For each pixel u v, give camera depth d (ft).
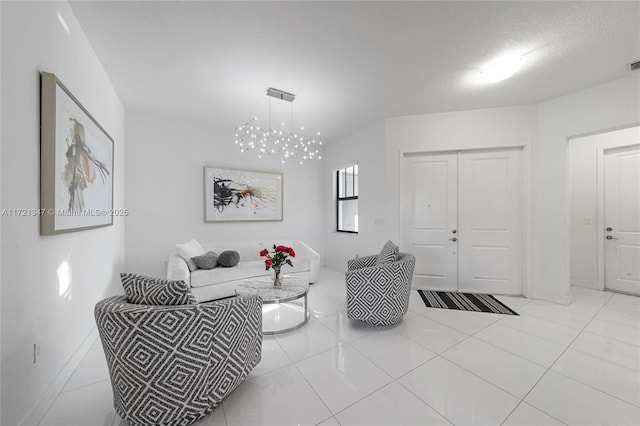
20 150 4.28
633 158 11.75
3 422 3.89
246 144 15.08
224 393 4.89
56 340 5.32
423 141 12.26
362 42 7.18
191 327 4.39
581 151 12.94
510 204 11.51
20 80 4.28
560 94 10.16
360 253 14.76
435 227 12.36
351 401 5.11
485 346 7.20
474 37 6.95
